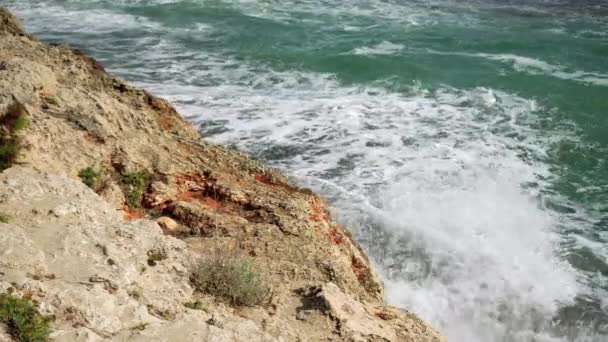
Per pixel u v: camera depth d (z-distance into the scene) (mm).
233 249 7301
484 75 19281
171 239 6508
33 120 8078
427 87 17969
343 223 10312
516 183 12273
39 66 9383
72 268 5297
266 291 6297
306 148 12977
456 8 28922
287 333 5547
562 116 16125
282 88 17156
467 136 14297
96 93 9859
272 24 24781
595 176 12914
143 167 8898
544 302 9188
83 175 8023
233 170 9945
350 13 27250
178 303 5500
